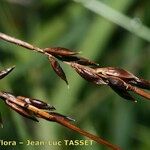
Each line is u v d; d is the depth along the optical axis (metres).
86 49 0.25
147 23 0.26
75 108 0.24
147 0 0.27
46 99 0.25
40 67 0.25
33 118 0.13
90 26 0.26
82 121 0.24
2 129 0.23
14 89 0.24
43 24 0.28
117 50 0.27
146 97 0.13
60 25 0.27
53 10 0.28
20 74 0.25
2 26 0.27
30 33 0.27
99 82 0.13
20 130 0.22
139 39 0.27
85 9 0.27
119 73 0.13
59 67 0.13
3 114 0.24
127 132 0.25
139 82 0.13
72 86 0.24
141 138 0.25
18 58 0.25
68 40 0.26
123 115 0.25
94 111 0.25
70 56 0.13
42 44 0.27
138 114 0.26
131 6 0.26
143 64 0.27
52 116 0.13
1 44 0.25
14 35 0.27
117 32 0.27
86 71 0.13
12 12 0.27
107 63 0.27
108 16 0.25
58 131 0.23
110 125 0.25
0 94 0.13
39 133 0.23
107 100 0.25
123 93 0.13
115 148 0.13
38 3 0.28
